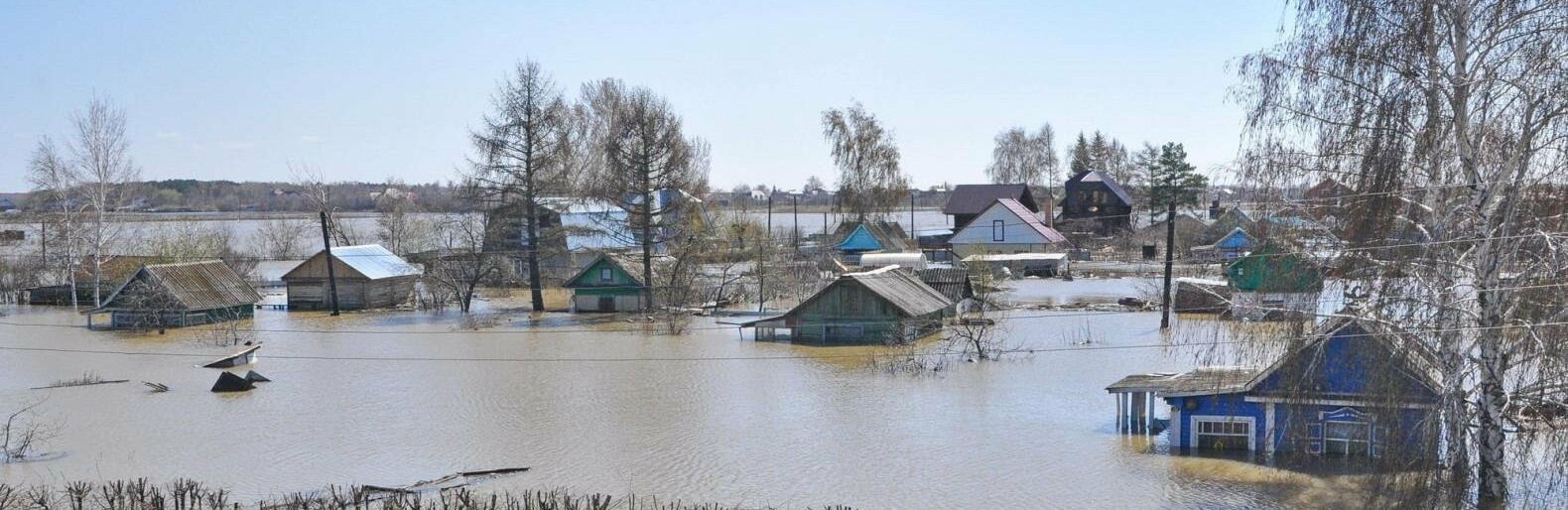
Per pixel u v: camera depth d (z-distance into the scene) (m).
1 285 78.94
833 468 29.36
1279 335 22.31
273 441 33.44
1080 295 74.00
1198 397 29.92
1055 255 89.62
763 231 82.81
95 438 34.06
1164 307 54.81
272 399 39.88
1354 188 21.20
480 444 32.72
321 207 104.44
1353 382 23.28
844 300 52.72
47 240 84.00
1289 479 26.55
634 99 76.19
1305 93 21.31
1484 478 21.23
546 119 67.94
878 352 48.66
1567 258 19.23
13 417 34.06
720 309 68.12
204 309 63.34
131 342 55.97
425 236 100.94
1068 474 28.14
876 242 98.81
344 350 52.06
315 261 71.81
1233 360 35.78
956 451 30.78
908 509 25.80
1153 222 120.81
